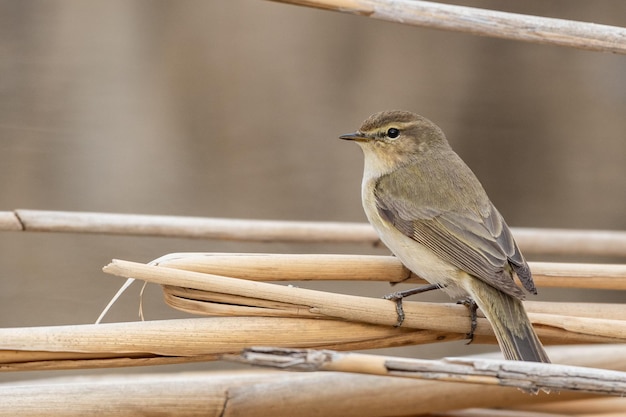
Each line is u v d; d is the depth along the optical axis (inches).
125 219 360.8
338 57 580.1
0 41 545.0
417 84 583.2
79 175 525.7
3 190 512.1
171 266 277.4
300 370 237.0
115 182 529.0
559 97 586.9
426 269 339.9
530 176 574.9
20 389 277.9
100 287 493.4
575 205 567.2
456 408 330.3
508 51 590.6
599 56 589.0
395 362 239.9
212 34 568.4
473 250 335.3
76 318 477.4
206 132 554.9
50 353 257.9
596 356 345.1
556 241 415.5
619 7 592.4
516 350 290.4
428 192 359.9
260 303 275.3
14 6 548.1
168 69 561.3
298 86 573.0
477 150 577.3
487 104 586.6
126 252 508.1
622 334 296.7
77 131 534.6
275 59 573.9
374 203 368.5
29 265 494.9
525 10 591.8
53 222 349.1
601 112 584.7
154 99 553.9
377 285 517.0
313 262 299.9
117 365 264.4
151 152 541.6
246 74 569.0
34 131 529.0
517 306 304.5
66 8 553.9
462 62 588.4
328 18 580.7
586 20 591.5
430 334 299.6
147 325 265.3
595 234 416.8
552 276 321.1
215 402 304.5
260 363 234.1
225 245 520.7
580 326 297.0
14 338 254.8
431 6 300.0
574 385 245.1
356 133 388.8
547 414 346.3
